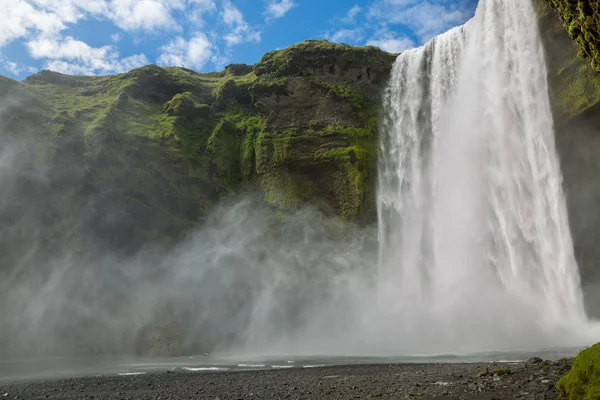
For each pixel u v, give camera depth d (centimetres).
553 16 3212
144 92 4966
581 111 3148
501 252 3647
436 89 4294
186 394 1222
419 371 1526
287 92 4706
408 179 4347
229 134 4747
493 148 3750
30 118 3878
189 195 4184
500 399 941
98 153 3744
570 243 3331
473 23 4028
